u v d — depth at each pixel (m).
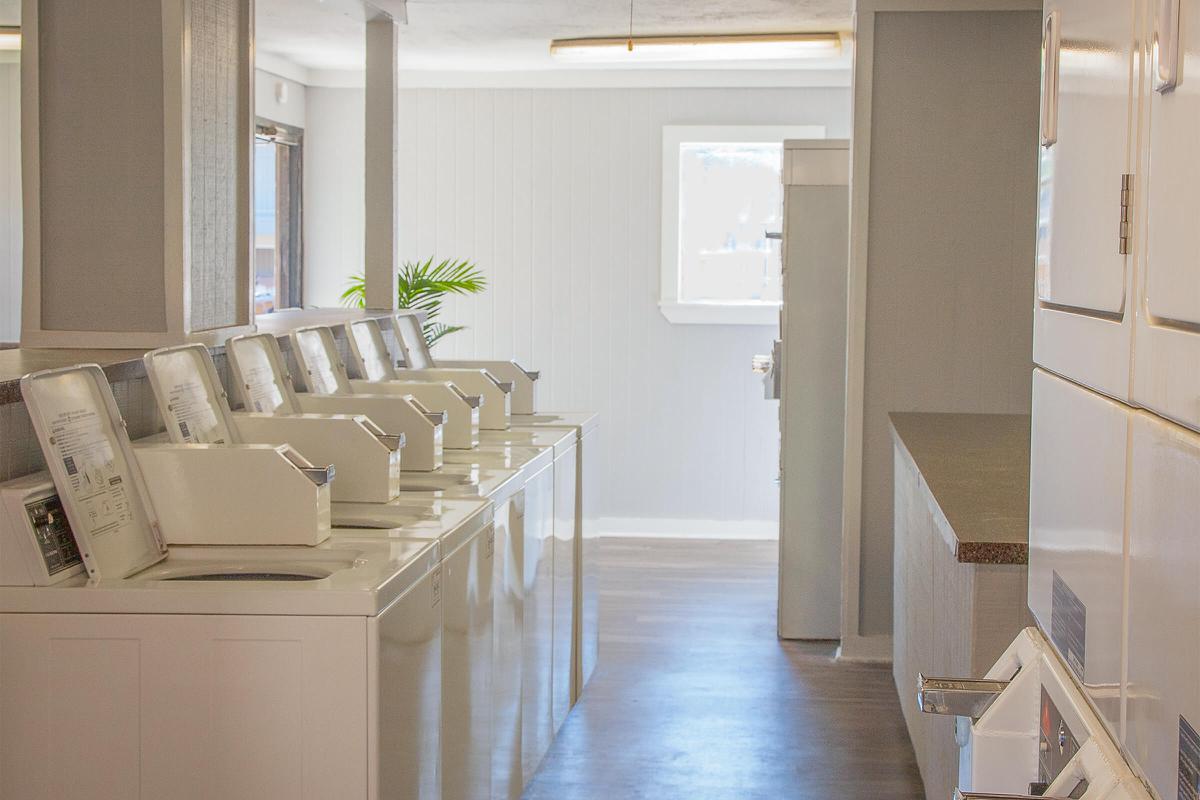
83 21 3.32
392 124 5.53
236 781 2.27
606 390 8.05
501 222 8.02
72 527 2.37
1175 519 0.86
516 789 3.71
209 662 2.26
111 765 2.29
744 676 5.12
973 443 3.98
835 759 4.21
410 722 2.50
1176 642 0.86
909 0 4.93
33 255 3.36
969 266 5.05
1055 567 1.27
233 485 2.66
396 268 5.61
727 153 7.93
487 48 6.97
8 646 2.28
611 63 7.45
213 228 3.59
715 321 7.91
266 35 6.69
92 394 2.62
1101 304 1.05
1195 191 0.81
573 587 4.72
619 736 4.42
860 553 5.28
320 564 2.57
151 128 3.33
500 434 4.54
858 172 5.02
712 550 7.58
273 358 3.73
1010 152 5.00
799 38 6.36
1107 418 1.05
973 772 1.39
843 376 5.55
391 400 3.67
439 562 2.74
